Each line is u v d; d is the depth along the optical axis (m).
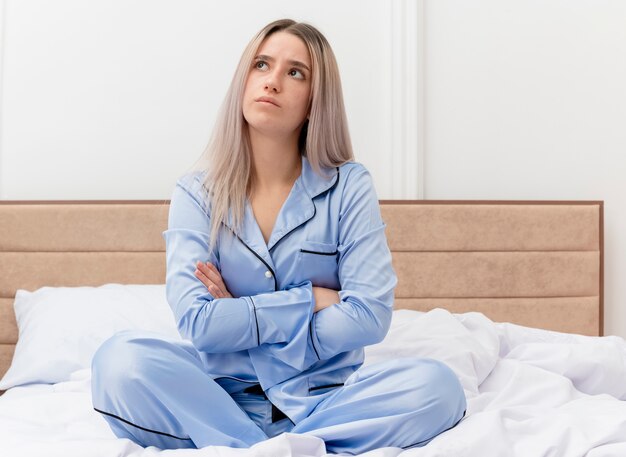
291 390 1.51
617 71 2.94
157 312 2.26
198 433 1.40
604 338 2.15
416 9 2.87
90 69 2.83
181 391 1.39
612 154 2.94
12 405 1.74
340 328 1.48
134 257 2.71
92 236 2.71
